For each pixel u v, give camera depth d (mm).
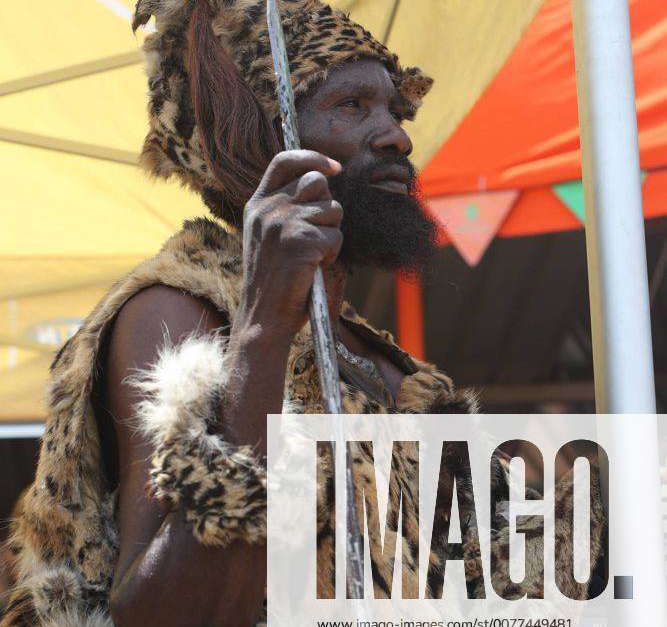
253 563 1388
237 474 1375
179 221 3830
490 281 7715
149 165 1988
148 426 1452
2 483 6484
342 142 1885
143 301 1653
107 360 1662
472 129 4102
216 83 1811
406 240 1921
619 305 1638
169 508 1397
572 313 8047
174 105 1903
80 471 1666
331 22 1914
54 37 3307
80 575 1639
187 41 1894
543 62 3932
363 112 1926
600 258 1659
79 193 3717
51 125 3502
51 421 1698
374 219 1882
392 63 2002
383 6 3033
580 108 1707
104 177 3682
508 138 4086
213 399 1430
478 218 4254
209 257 1754
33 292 4023
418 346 6980
